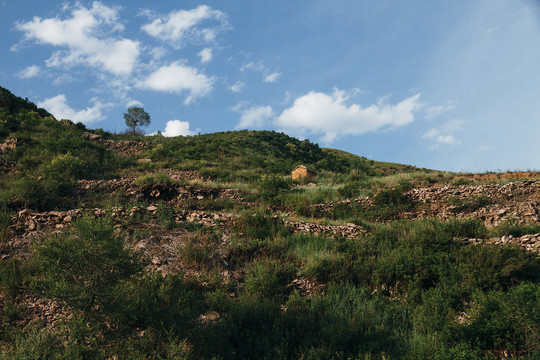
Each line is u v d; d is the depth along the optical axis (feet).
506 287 23.79
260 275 24.54
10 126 79.15
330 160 196.24
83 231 16.21
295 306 22.12
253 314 20.16
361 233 35.81
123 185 51.93
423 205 49.11
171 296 17.63
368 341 18.44
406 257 27.68
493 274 24.02
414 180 60.03
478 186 49.06
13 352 16.05
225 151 116.57
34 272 22.52
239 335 18.65
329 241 33.01
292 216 48.60
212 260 27.40
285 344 17.69
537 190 45.01
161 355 15.74
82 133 94.89
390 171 194.59
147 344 15.72
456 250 28.12
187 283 23.25
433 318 20.02
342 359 16.78
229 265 27.73
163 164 81.92
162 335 16.11
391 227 37.27
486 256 25.86
